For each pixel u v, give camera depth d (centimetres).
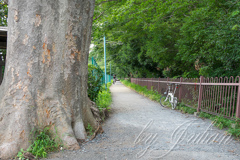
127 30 1306
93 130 450
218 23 668
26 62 331
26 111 326
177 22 1147
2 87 341
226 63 686
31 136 323
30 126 327
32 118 330
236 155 326
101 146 367
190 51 889
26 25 329
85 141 387
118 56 2256
